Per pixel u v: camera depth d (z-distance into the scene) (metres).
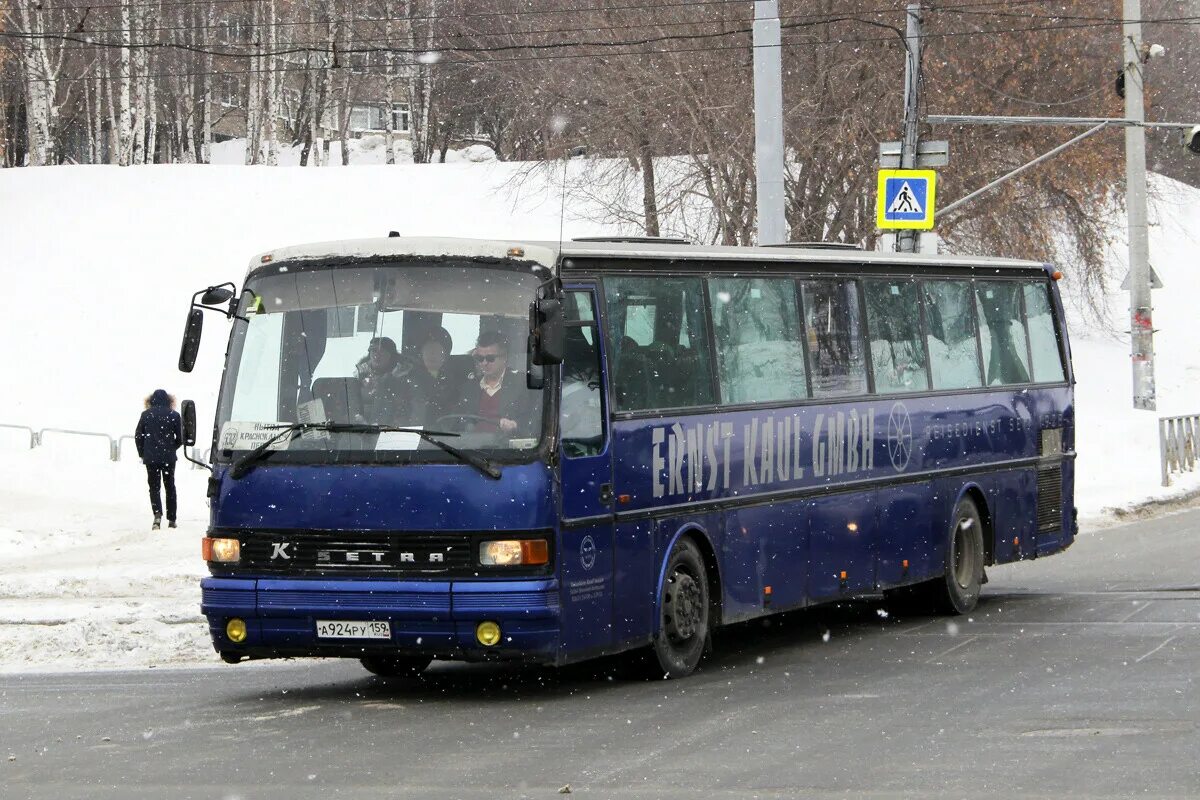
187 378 81.75
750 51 74.88
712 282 25.91
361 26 138.25
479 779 16.14
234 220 106.25
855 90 74.88
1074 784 15.27
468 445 21.36
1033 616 31.61
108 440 71.12
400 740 18.59
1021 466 35.50
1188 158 149.25
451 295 21.94
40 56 130.75
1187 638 26.86
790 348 27.95
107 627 30.84
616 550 22.84
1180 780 15.31
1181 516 51.75
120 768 17.16
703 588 25.02
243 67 150.00
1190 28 115.56
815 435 28.28
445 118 147.00
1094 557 42.38
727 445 25.78
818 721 19.39
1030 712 19.64
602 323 23.00
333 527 21.41
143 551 45.19
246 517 21.88
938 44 77.69
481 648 20.91
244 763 17.23
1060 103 80.62
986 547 34.19
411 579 21.14
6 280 95.56
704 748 17.69
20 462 62.28
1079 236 86.06
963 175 78.88
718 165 72.69
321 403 21.94
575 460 21.94
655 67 75.25
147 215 106.69
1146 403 81.00
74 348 85.31
